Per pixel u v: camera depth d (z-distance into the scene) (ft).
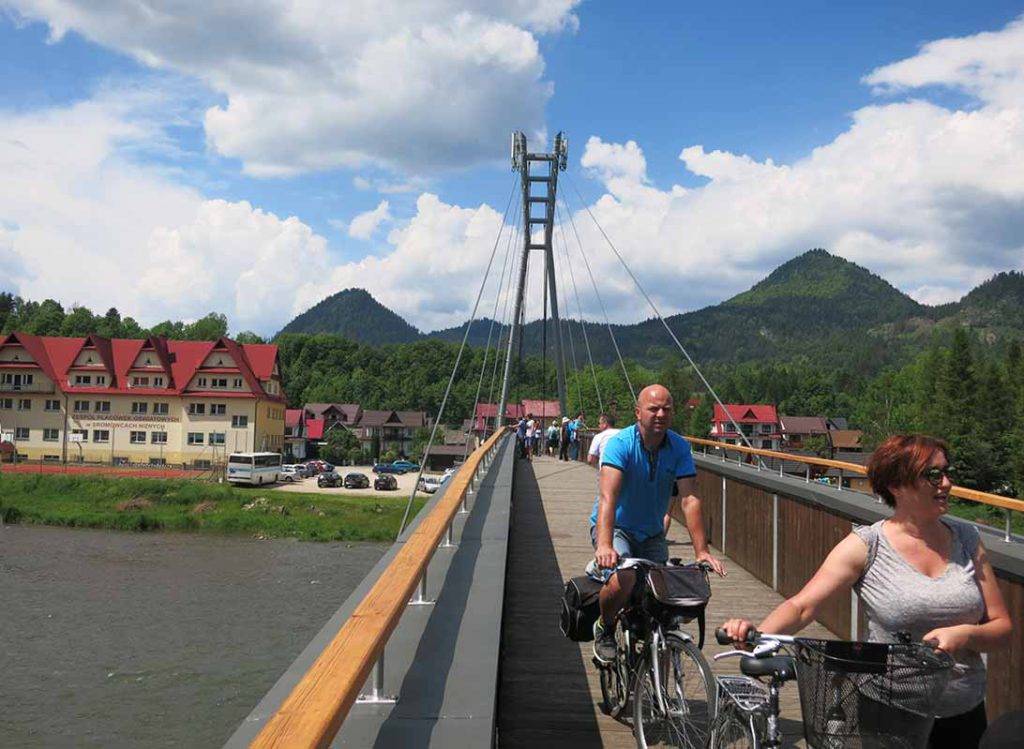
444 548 18.19
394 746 8.26
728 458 45.19
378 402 442.50
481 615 12.87
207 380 222.69
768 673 7.47
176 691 58.03
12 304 439.63
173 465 218.38
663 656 11.41
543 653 19.86
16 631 72.84
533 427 83.30
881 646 7.23
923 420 213.87
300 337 507.71
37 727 50.83
